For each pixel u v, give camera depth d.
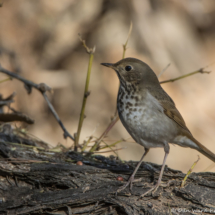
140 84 6.71
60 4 14.13
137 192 5.80
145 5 14.35
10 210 5.43
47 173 6.05
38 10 13.98
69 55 14.02
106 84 13.70
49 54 13.91
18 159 6.48
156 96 6.62
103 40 13.70
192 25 15.80
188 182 6.09
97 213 5.54
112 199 5.60
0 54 13.11
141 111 6.49
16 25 13.66
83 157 7.36
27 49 13.68
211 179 6.34
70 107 13.62
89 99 13.66
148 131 6.55
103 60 13.62
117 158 7.72
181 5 15.60
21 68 13.40
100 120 13.49
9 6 13.70
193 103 14.73
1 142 7.09
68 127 13.40
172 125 6.75
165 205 5.65
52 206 5.46
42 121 13.37
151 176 6.37
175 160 14.04
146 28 13.92
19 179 6.04
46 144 8.41
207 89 15.10
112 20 13.85
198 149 7.30
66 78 13.81
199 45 15.69
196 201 5.70
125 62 6.87
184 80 14.69
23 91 13.14
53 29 13.99
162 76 14.11
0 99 9.19
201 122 14.57
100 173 6.29
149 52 13.84
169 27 14.58
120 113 6.70
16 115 8.20
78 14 14.09
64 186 5.98
